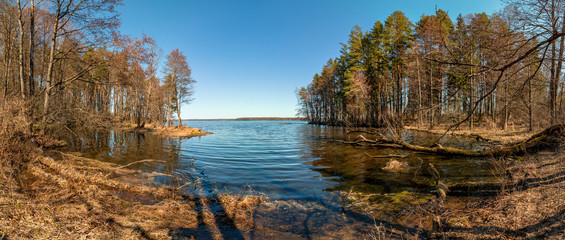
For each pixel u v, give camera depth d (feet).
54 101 48.67
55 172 24.93
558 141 27.68
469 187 21.01
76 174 23.41
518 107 64.08
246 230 14.35
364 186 23.82
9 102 28.63
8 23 52.37
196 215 16.24
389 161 35.14
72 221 12.80
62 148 46.19
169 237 12.64
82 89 94.63
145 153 46.09
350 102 137.69
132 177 25.70
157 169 31.48
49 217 12.88
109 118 54.19
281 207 18.34
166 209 16.66
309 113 265.13
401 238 13.05
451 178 24.71
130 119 142.72
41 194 17.29
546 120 55.83
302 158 41.70
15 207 13.42
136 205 16.92
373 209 17.56
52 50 45.34
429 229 13.91
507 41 14.83
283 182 25.93
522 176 20.70
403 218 15.69
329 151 49.03
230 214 16.72
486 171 26.37
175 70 117.39
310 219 16.08
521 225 12.01
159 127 121.29
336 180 26.50
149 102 115.24
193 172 30.50
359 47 126.93
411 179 25.73
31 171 24.34
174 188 22.36
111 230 12.41
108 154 42.78
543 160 24.38
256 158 42.11
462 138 62.39
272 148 56.29
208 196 20.62
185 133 100.48
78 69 66.95
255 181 26.37
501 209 14.40
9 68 53.93
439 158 37.09
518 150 31.53
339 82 168.45
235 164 36.45
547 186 16.19
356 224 15.21
